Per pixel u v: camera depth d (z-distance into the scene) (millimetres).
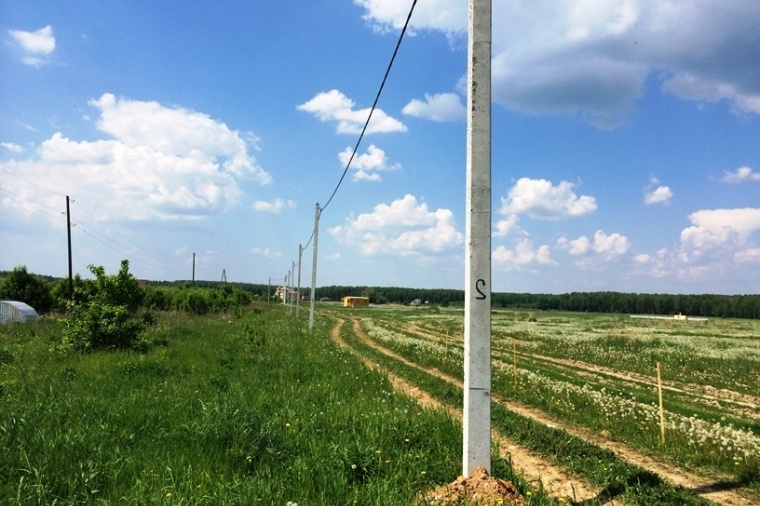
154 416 8273
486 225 5801
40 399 9344
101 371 12586
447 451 6969
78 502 5094
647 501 6090
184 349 17172
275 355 17719
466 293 5805
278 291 157375
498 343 31797
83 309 17750
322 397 10852
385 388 13109
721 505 6363
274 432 7219
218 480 5672
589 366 22031
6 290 40719
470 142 5863
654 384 17250
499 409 11320
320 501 5168
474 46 5914
